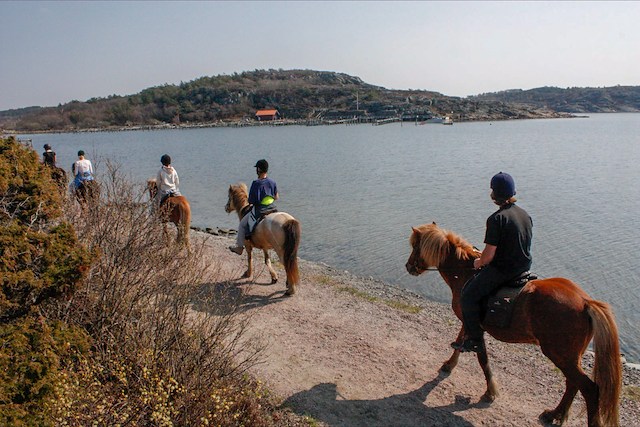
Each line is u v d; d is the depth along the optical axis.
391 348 7.66
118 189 7.14
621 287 13.43
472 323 5.48
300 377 6.70
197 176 39.97
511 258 5.16
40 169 5.54
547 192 29.30
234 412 5.12
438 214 23.16
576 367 4.80
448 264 6.14
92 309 5.46
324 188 32.25
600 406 4.59
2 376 3.63
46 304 5.05
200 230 20.17
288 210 24.88
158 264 6.03
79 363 4.65
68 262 4.45
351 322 8.73
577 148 62.84
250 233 9.88
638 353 9.86
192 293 6.20
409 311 9.55
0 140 5.34
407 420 5.77
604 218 21.81
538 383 6.61
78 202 6.59
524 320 5.02
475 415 5.85
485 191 29.50
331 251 17.27
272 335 8.01
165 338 5.28
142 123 199.12
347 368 6.98
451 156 54.81
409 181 34.91
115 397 4.57
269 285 10.59
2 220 4.67
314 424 5.64
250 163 50.88
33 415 3.65
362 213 23.83
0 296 3.97
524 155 54.44
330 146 75.94
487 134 103.38
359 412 5.92
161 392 4.50
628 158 49.34
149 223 6.46
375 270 15.09
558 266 15.29
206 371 5.15
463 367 7.04
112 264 5.86
